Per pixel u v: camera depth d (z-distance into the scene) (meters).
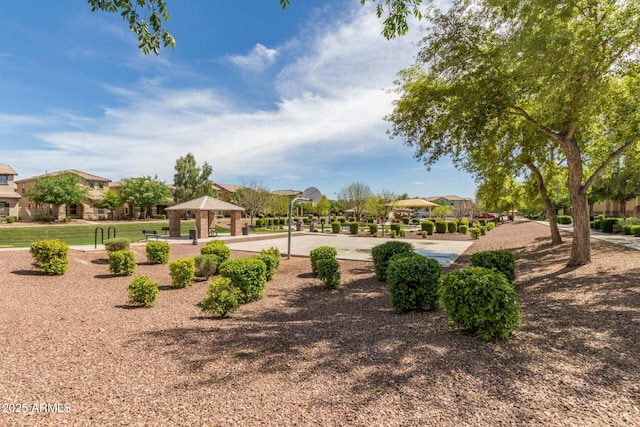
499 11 7.67
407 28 4.64
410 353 3.37
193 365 3.24
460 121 8.68
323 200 55.75
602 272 7.30
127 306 6.07
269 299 6.82
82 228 28.67
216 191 51.09
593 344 3.50
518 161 12.02
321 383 2.82
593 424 2.18
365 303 6.26
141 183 41.91
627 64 7.07
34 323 4.59
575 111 7.53
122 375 2.99
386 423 2.23
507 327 3.62
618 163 12.80
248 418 2.32
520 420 2.22
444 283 4.09
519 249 14.30
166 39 4.17
